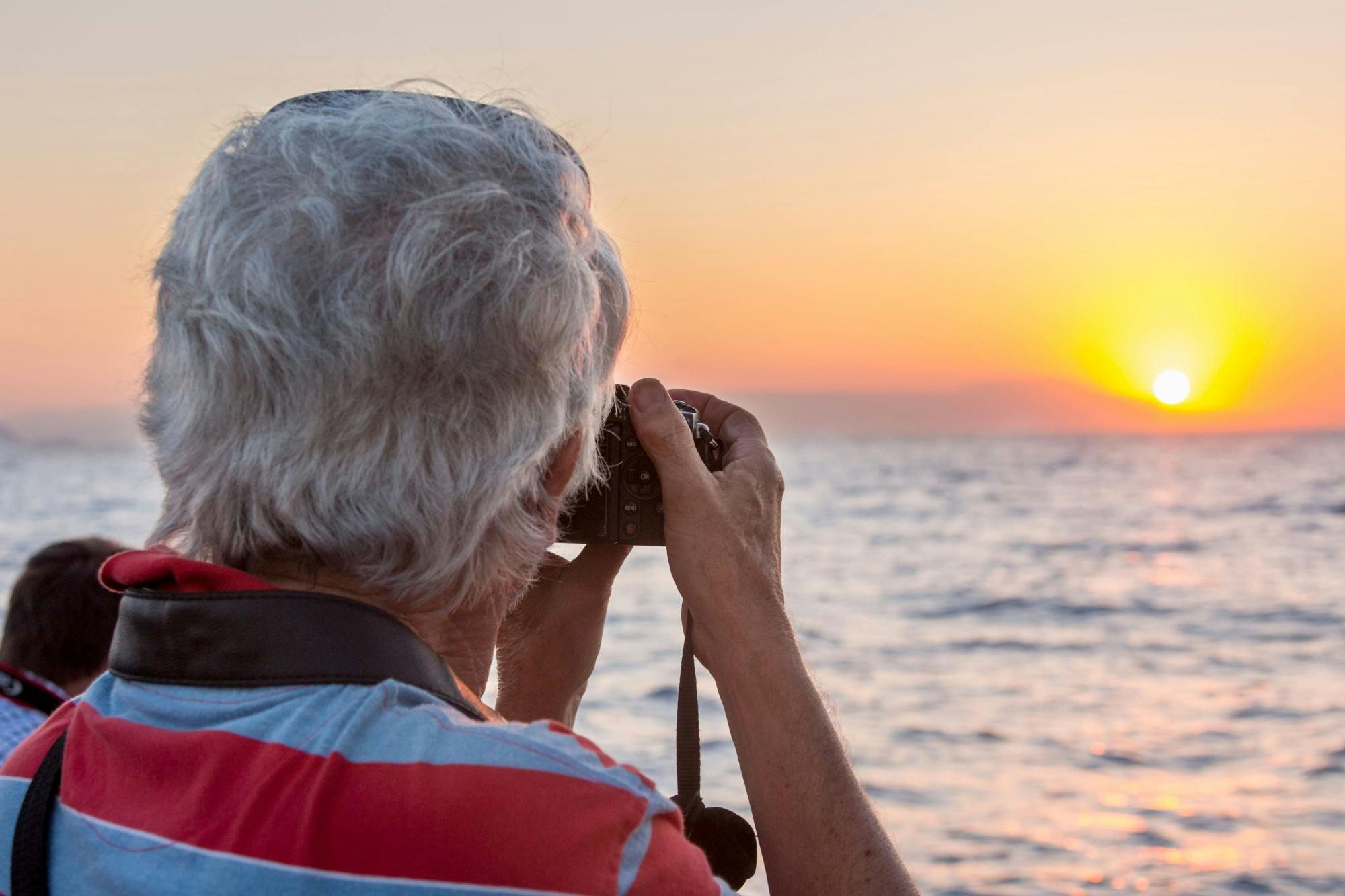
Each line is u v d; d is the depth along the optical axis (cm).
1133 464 8425
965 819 763
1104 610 1828
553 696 130
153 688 86
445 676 87
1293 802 789
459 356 86
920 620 1756
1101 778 863
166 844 78
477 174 90
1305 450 11400
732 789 742
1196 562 2500
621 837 75
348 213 87
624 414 113
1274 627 1630
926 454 11625
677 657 1307
